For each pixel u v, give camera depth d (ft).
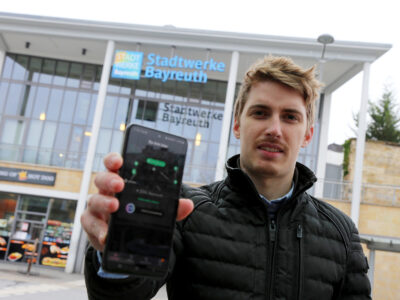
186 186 5.93
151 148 3.96
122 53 54.03
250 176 5.58
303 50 50.34
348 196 51.01
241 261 5.00
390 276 47.55
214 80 64.75
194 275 4.94
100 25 52.90
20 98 64.59
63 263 53.57
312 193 52.03
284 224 5.34
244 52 52.06
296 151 5.41
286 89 5.34
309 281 5.09
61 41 59.11
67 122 64.03
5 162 55.26
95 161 56.24
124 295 3.88
